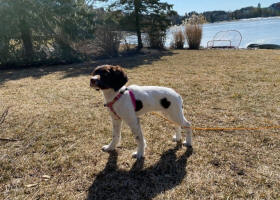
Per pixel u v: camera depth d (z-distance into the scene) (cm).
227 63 347
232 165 110
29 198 92
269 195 91
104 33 487
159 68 327
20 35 404
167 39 612
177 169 108
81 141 134
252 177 101
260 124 149
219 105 182
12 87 251
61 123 156
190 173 105
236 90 214
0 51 373
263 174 103
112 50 490
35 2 382
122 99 107
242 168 108
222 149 124
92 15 436
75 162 115
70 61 415
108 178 103
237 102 187
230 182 98
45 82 269
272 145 125
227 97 198
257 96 197
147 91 114
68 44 437
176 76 276
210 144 129
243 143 128
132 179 102
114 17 546
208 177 102
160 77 273
